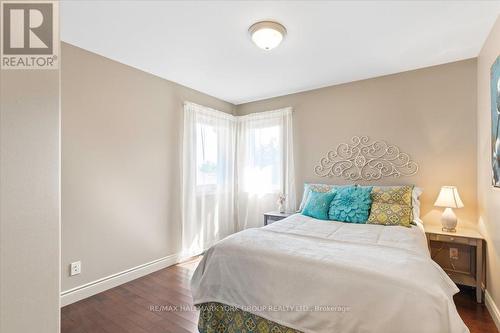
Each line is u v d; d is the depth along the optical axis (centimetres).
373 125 325
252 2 183
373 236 213
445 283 148
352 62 282
